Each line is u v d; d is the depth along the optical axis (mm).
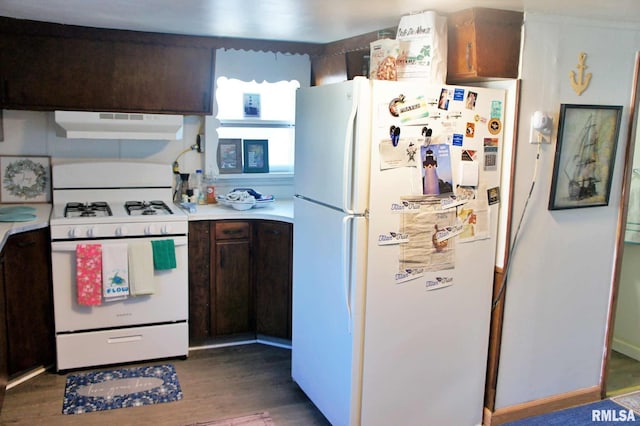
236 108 3988
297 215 2924
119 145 3756
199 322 3574
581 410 2979
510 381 2812
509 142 2549
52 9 2725
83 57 3309
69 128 3369
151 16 2834
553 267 2791
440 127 2379
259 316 3697
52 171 3564
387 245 2361
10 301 2939
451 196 2461
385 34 2771
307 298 2857
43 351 3143
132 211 3373
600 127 2736
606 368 3072
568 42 2572
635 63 2771
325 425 2781
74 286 3104
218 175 3971
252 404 2975
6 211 3168
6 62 3180
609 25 2648
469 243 2555
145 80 3467
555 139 2637
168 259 3238
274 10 2559
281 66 3979
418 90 2307
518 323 2760
